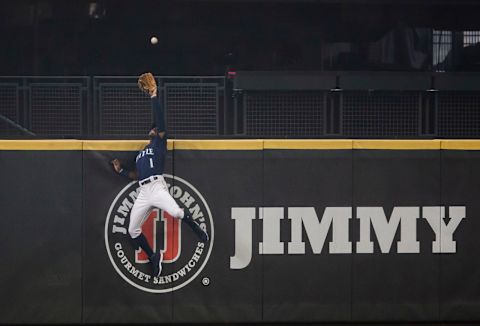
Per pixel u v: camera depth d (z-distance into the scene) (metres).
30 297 34.62
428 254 35.59
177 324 35.12
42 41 48.38
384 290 35.47
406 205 35.53
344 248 35.41
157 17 49.09
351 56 48.81
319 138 36.03
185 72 49.16
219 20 49.03
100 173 34.81
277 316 35.25
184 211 34.91
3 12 48.00
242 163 35.19
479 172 35.66
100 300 34.78
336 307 35.38
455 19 48.62
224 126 40.47
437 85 42.66
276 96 40.34
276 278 35.25
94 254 34.78
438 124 40.00
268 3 48.78
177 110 39.59
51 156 34.69
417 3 48.12
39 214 34.69
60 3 48.25
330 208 35.38
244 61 49.09
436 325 35.59
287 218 35.31
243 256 35.19
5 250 34.56
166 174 35.03
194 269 35.03
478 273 35.66
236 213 35.19
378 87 42.44
